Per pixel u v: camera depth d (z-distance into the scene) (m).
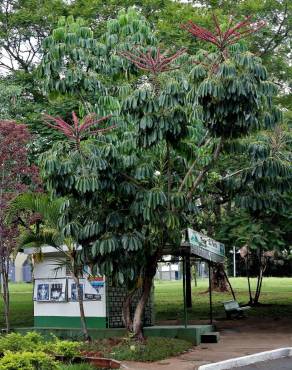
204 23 19.06
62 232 12.38
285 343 14.15
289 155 12.57
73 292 15.62
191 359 11.87
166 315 21.20
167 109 11.30
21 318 20.66
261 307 22.97
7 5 22.16
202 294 30.28
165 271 54.56
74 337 14.45
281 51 22.84
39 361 8.65
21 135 15.38
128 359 11.62
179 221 12.20
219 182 13.83
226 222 16.50
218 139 12.35
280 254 21.31
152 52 12.73
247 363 11.51
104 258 12.09
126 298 13.27
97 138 12.34
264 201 13.02
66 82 13.09
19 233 15.02
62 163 11.70
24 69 22.03
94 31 19.83
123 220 12.02
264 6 21.52
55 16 20.95
